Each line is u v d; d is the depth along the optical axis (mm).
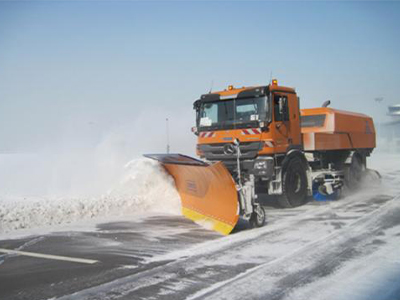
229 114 9117
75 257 5391
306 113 11727
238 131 8867
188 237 6492
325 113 11375
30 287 4262
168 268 4797
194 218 7996
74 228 7340
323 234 6352
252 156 8680
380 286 3998
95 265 5008
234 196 6488
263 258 5090
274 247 5625
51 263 5133
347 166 12008
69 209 8258
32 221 7586
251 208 6887
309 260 4930
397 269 4496
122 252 5613
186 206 8750
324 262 4836
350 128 12305
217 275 4473
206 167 6613
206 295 3889
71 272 4742
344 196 11156
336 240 5902
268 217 8148
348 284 4074
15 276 4641
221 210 6996
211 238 6375
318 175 10172
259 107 8758
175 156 8336
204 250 5594
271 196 11523
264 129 8586
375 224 7000
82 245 6062
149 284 4250
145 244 6062
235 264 4863
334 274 4387
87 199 9117
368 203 9594
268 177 8648
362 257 4992
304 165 9883
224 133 9078
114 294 3992
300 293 3865
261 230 6824
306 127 11648
